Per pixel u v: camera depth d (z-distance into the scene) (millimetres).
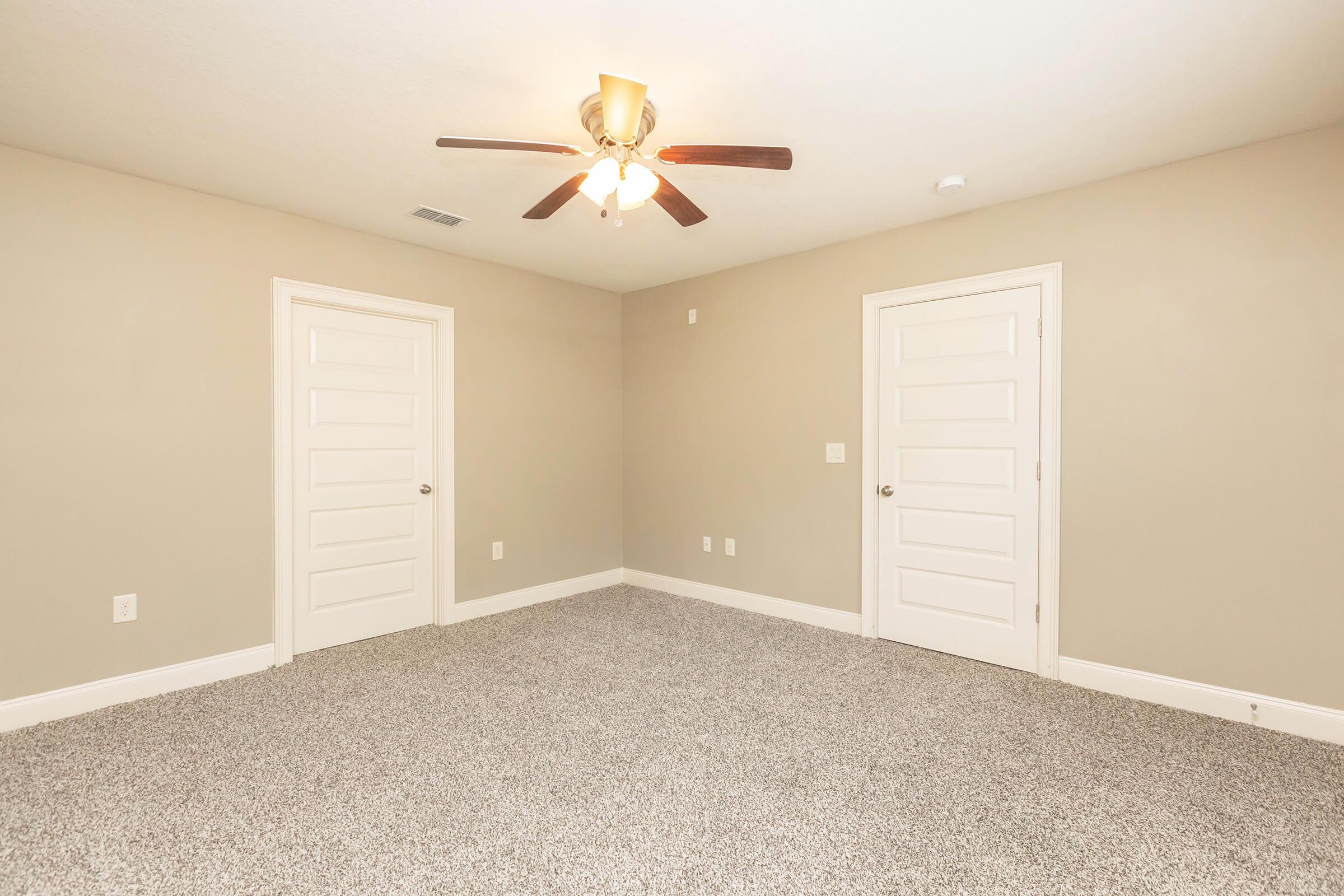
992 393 3188
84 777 2117
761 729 2482
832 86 2117
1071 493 2947
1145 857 1715
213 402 3002
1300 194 2434
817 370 3861
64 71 2006
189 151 2559
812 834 1812
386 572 3715
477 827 1846
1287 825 1854
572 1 1687
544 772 2152
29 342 2531
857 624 3699
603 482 4930
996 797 2002
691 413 4566
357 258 3502
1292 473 2445
